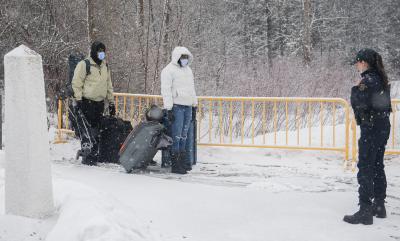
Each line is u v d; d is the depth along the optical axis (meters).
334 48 48.62
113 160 9.41
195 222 5.84
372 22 52.25
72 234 4.46
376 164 6.18
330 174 8.83
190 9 26.00
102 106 9.17
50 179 5.09
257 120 14.41
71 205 5.00
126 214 5.21
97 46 8.91
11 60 4.88
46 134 5.06
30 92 4.90
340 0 51.41
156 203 6.49
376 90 5.85
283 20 49.41
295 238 5.39
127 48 18.17
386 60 51.00
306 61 35.88
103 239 4.33
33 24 18.91
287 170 9.16
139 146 8.41
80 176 7.99
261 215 6.20
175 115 8.74
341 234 5.55
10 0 18.72
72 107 9.25
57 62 17.84
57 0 19.08
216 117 14.96
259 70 23.27
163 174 8.66
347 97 21.88
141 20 19.80
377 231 5.67
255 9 49.03
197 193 7.11
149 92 17.78
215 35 34.34
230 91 20.80
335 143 10.63
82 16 19.33
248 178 8.41
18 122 4.92
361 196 5.97
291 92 19.72
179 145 8.87
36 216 4.96
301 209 6.47
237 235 5.45
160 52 19.12
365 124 5.90
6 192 5.01
